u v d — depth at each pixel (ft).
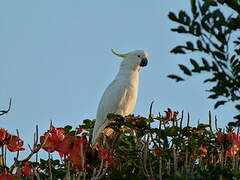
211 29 19.60
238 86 19.71
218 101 20.25
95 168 33.14
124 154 42.29
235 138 38.91
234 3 19.34
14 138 37.24
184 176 33.24
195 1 19.92
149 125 43.29
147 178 38.27
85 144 32.89
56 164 41.68
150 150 42.73
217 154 42.98
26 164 36.73
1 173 34.63
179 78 20.49
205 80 20.18
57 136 32.07
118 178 37.60
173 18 20.34
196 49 20.03
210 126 42.73
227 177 34.06
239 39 20.20
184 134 42.34
